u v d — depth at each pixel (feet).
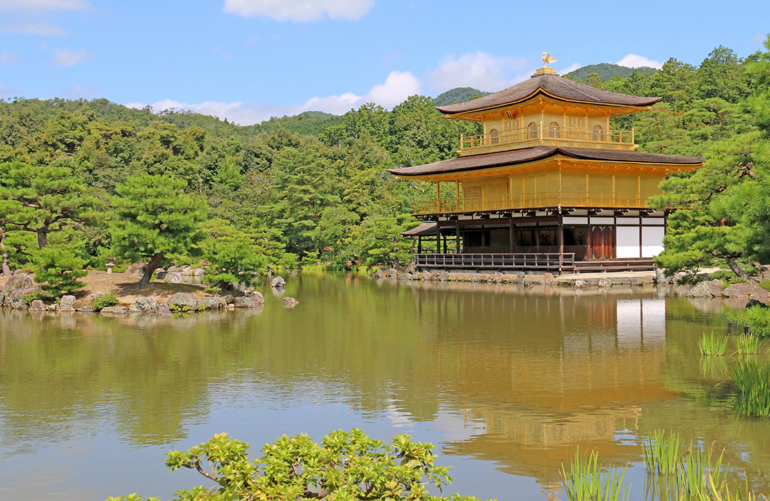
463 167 204.23
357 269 266.57
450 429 51.70
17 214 150.41
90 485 42.27
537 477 42.42
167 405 59.11
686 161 198.18
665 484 40.73
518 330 98.48
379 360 77.71
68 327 106.83
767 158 53.67
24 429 52.70
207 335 97.35
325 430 51.75
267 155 501.97
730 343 84.99
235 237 232.32
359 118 585.22
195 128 526.98
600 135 218.18
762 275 143.02
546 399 59.47
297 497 31.91
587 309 121.70
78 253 157.07
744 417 53.52
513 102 206.90
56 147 466.70
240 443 32.89
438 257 218.79
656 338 89.45
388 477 31.83
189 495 30.83
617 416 54.19
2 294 143.54
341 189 339.77
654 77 428.15
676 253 110.22
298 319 115.44
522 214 195.93
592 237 193.67
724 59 477.77
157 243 132.67
